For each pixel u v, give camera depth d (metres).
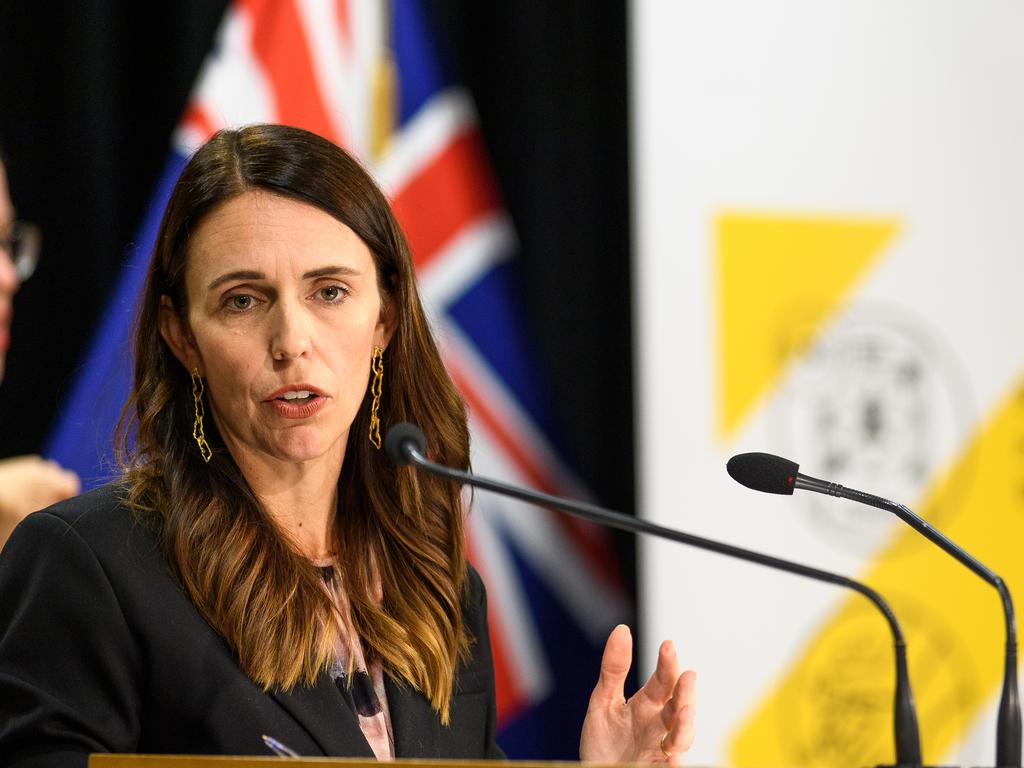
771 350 13.34
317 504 8.00
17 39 12.30
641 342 13.09
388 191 12.98
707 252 13.26
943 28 13.93
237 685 7.20
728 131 13.38
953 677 13.51
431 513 8.44
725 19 13.45
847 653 13.29
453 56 13.38
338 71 12.92
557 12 13.85
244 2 12.69
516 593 13.22
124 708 7.07
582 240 13.74
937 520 13.62
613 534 13.50
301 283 7.51
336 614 7.79
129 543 7.39
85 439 12.04
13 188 12.15
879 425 13.53
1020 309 13.91
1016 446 13.84
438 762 5.41
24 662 7.03
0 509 11.68
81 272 12.23
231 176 7.58
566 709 13.27
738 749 13.01
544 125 13.69
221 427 7.87
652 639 12.91
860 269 13.61
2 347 11.88
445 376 8.45
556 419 13.50
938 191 13.83
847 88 13.67
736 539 13.12
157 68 12.62
